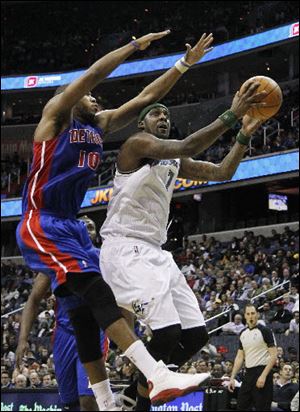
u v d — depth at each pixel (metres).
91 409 5.48
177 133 31.81
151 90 4.95
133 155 4.64
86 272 4.14
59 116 4.29
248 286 18.62
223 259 22.48
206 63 30.95
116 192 4.77
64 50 37.59
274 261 20.80
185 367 12.51
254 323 9.49
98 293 4.09
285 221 27.34
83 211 28.91
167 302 4.52
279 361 12.30
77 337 4.29
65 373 5.68
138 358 3.95
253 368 9.41
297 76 31.30
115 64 4.23
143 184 4.69
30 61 37.56
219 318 17.09
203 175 4.97
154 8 37.34
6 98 37.25
